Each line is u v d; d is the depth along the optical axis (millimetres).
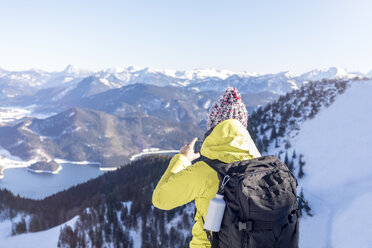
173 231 111250
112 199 145375
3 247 145875
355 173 74312
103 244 116375
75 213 163625
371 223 35562
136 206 131250
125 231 119438
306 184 76625
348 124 100000
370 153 80312
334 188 70500
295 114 119875
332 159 84938
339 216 51062
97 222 131125
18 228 160125
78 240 120562
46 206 185500
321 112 115375
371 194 55781
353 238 30672
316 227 51375
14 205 193125
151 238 111938
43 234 154000
